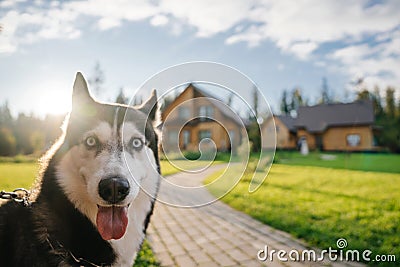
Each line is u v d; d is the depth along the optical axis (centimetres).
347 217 116
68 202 42
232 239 97
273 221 115
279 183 204
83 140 42
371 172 265
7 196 44
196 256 82
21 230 40
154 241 95
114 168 39
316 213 124
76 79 45
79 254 41
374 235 94
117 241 43
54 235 40
